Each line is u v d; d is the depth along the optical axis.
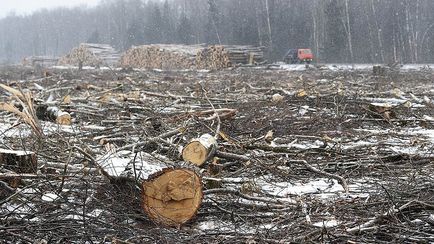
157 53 41.50
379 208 5.32
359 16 63.62
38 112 11.02
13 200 5.22
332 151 7.74
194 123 9.22
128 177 5.07
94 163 5.47
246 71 32.62
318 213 5.22
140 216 4.95
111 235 4.55
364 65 41.25
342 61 59.97
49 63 53.44
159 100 14.05
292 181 6.65
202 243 4.51
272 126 9.67
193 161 6.71
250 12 69.56
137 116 10.73
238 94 16.25
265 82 21.25
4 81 22.70
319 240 4.50
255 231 4.78
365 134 9.66
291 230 4.70
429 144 8.66
